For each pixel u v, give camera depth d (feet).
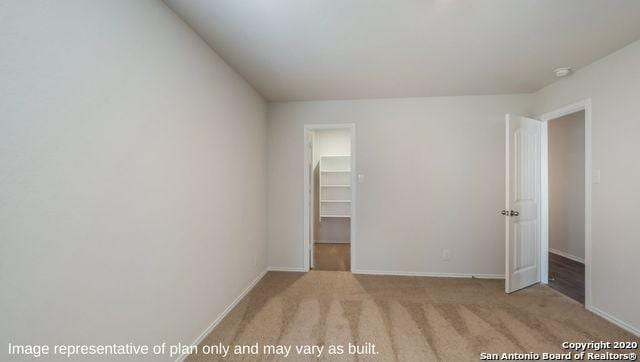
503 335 6.70
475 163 10.83
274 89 10.14
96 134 3.77
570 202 13.28
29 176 3.01
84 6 3.59
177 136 5.53
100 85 3.82
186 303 5.86
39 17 3.08
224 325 7.16
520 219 9.57
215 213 7.13
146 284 4.71
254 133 10.11
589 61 7.73
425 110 11.04
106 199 3.93
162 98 5.09
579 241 12.82
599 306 7.63
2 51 2.77
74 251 3.49
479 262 10.85
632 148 6.73
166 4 5.19
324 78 9.05
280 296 9.02
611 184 7.25
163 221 5.12
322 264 12.64
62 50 3.32
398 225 11.19
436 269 11.03
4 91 2.79
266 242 11.65
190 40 6.01
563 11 5.46
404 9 5.43
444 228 10.98
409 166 11.13
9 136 2.83
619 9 5.37
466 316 7.66
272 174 11.78
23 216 2.96
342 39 6.59
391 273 11.22
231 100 8.13
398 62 7.84
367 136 11.32
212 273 6.97
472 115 10.83
